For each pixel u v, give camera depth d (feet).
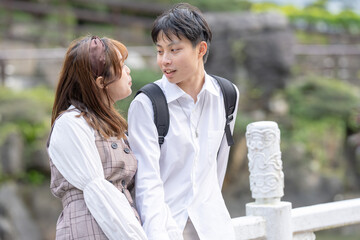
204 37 8.61
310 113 61.36
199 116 8.93
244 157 56.80
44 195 46.93
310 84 63.16
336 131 60.95
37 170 47.78
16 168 46.47
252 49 60.34
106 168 8.00
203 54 8.68
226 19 60.34
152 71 55.88
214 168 9.11
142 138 8.50
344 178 59.93
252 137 10.97
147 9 78.23
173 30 8.27
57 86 8.40
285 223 10.89
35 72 58.13
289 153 58.65
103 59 8.11
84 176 7.73
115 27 77.61
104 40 8.33
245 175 56.95
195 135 8.83
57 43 71.56
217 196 9.00
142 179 8.28
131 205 8.14
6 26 71.00
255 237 10.73
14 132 46.78
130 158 8.30
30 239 43.60
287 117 61.46
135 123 8.56
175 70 8.41
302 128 61.11
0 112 48.24
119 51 8.48
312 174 57.88
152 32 8.54
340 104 60.85
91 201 7.68
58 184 8.09
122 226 7.59
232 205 55.26
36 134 48.01
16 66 57.98
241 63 60.54
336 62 68.85
